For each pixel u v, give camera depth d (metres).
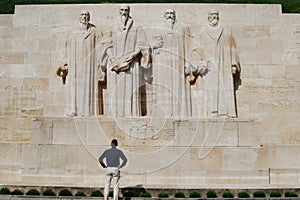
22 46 18.75
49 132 15.56
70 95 17.03
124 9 17.47
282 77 18.39
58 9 18.89
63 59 17.81
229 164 15.23
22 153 15.65
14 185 13.87
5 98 18.44
